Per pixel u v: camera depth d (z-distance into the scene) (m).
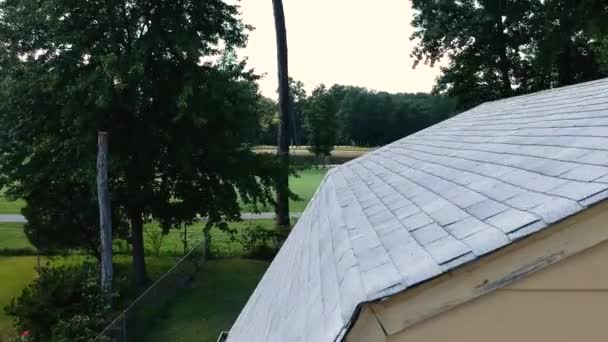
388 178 6.39
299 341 3.07
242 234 25.53
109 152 17.27
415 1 27.55
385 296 2.38
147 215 20.19
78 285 13.46
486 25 26.53
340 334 2.46
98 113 16.77
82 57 17.02
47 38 17.22
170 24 17.34
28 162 17.91
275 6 25.66
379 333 2.50
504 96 28.36
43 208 19.20
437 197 3.89
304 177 58.50
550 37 22.14
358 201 5.69
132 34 17.69
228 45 19.92
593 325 2.52
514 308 2.53
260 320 5.59
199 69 18.34
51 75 16.81
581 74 27.69
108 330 11.18
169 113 18.08
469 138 6.88
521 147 4.34
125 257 25.30
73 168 17.31
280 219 25.36
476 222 2.82
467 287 2.50
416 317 2.50
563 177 2.87
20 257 24.97
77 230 19.64
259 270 21.88
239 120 19.44
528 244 2.47
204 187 20.09
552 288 2.52
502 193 3.15
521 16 23.23
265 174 21.58
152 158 18.55
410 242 3.01
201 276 20.84
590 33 21.23
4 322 15.53
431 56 28.67
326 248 4.55
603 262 2.48
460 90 29.72
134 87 16.75
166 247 26.92
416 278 2.42
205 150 19.33
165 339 13.82
